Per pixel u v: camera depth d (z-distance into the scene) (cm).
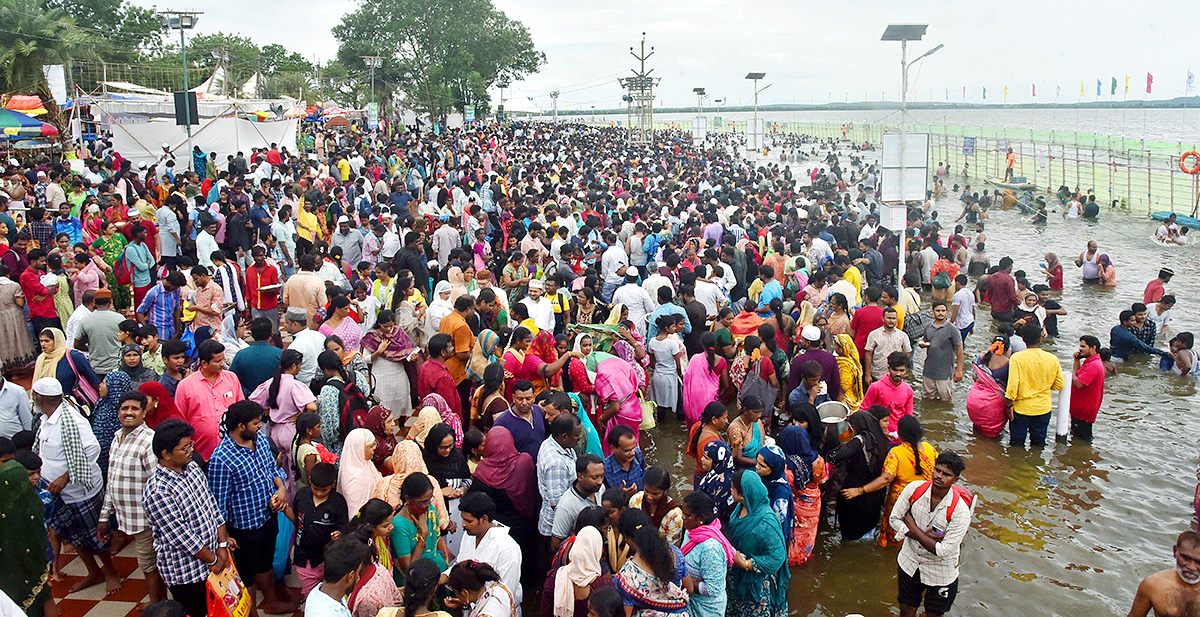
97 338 859
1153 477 883
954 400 1116
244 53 6069
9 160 2191
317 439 629
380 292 1012
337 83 7062
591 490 584
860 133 5984
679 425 1029
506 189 2266
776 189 2622
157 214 1329
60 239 1133
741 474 584
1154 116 16988
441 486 627
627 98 5369
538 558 659
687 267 1225
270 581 614
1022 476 884
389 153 3053
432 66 6812
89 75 3638
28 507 530
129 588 644
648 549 489
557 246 1379
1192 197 2847
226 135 2458
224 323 966
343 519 578
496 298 965
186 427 521
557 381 834
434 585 444
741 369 927
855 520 743
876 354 1026
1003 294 1433
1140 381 1195
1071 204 2795
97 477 637
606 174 2783
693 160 3834
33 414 742
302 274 994
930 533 583
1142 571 704
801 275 1355
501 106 7894
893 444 816
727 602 593
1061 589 676
